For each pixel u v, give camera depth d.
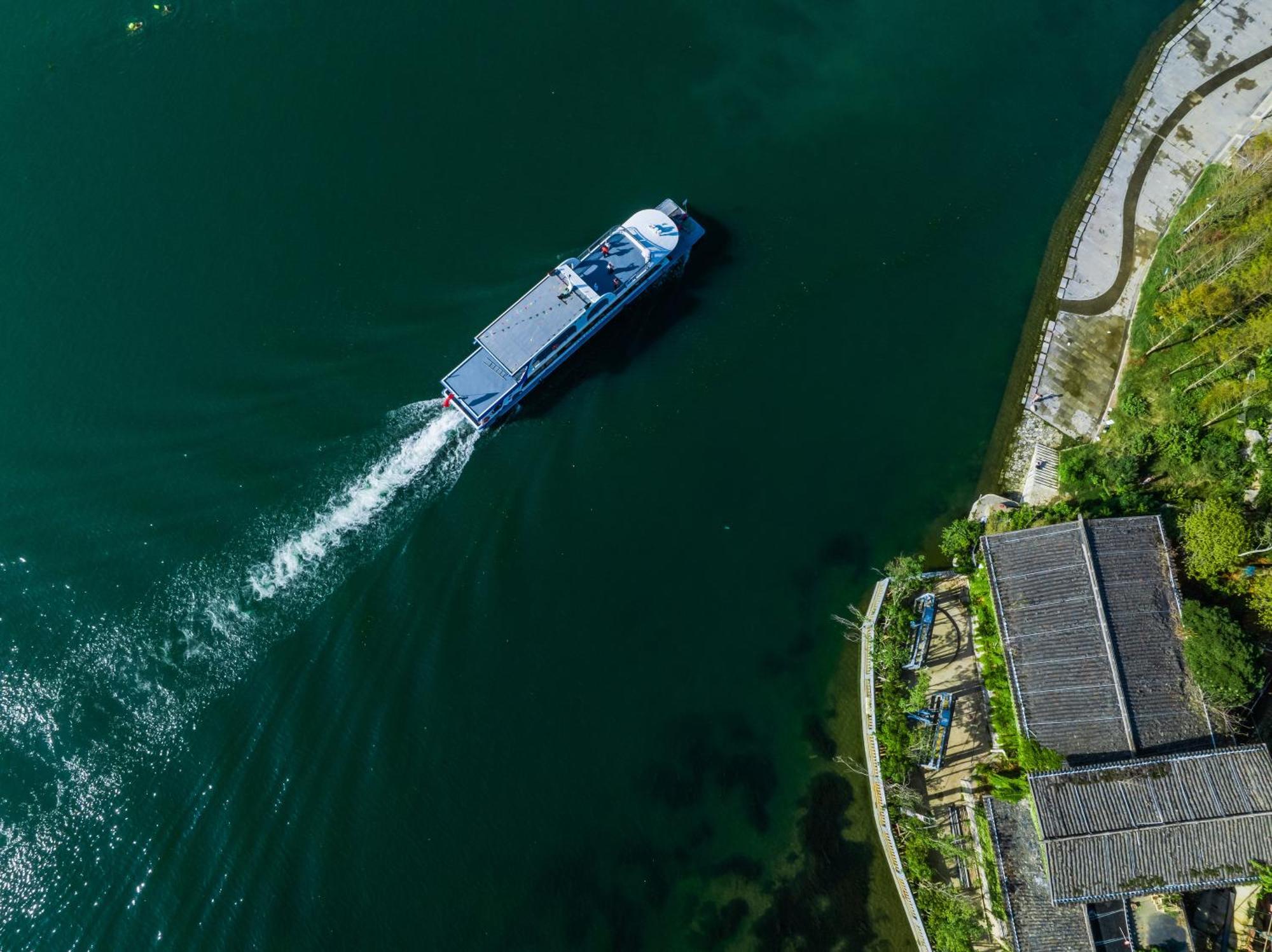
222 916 86.81
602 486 104.31
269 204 115.75
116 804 89.50
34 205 115.50
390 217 115.25
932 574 98.19
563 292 105.44
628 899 90.19
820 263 115.31
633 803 93.19
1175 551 91.06
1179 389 103.56
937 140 122.19
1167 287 109.94
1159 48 127.06
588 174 118.69
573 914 89.31
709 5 129.50
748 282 114.12
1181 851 77.62
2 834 88.19
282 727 92.50
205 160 118.25
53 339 108.19
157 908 87.00
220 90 122.06
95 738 91.38
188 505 99.94
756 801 93.88
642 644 98.75
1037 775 80.88
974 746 92.50
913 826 88.38
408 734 93.25
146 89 121.94
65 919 86.56
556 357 106.69
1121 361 109.56
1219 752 80.62
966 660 95.94
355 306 110.12
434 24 126.81
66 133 119.75
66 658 94.06
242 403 104.75
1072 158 121.12
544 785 93.00
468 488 102.88
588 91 123.62
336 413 104.62
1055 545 88.62
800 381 110.00
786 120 122.94
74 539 98.31
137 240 113.56
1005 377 110.00
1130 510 96.38
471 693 95.31
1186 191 117.81
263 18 125.50
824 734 96.00
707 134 121.75
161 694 93.00
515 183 117.69
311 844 89.19
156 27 123.62
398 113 121.62
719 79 125.00
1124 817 78.19
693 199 118.12
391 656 95.69
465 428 105.00
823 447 107.31
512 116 121.88
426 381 106.44
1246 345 101.31
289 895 87.56
